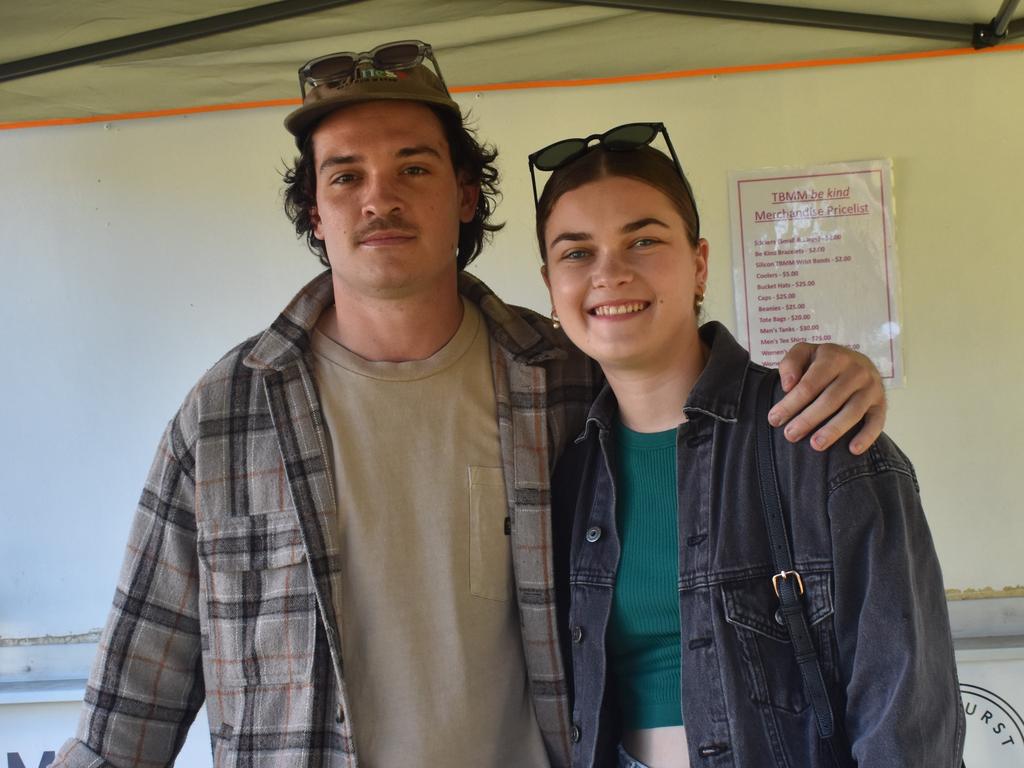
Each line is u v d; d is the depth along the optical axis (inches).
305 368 64.7
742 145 109.0
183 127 112.1
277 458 63.5
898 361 108.2
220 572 63.1
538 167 60.4
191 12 86.2
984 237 107.7
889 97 107.8
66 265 113.0
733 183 109.1
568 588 62.2
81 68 95.0
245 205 112.0
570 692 61.9
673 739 54.0
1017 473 107.7
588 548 59.0
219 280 112.3
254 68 97.4
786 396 52.9
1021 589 107.4
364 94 62.5
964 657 104.4
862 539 49.6
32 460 113.5
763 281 109.1
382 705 60.3
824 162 108.4
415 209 62.9
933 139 107.8
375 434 63.6
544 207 60.4
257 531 62.8
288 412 63.6
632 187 56.4
